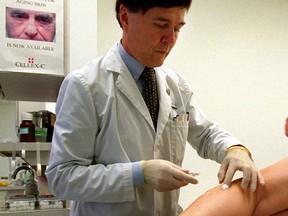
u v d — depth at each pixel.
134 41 1.05
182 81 1.34
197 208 0.87
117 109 1.09
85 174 1.00
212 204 0.87
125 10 1.03
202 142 1.31
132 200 0.99
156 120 1.17
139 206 1.07
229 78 2.96
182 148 1.22
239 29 3.01
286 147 3.04
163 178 0.94
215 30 2.96
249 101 2.99
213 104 2.91
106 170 1.00
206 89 2.91
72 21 1.68
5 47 1.46
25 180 1.99
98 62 1.16
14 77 1.55
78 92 1.07
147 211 1.09
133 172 0.98
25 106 2.28
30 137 1.66
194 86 2.89
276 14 3.08
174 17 0.97
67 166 1.03
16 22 1.48
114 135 1.07
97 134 1.09
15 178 2.12
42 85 1.71
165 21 0.97
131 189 0.97
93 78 1.10
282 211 0.95
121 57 1.16
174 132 1.20
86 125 1.05
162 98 1.19
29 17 1.50
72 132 1.04
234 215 0.87
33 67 1.49
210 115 2.90
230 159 1.03
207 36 2.94
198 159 2.85
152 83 1.20
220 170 1.03
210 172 2.87
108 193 0.98
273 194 0.94
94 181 0.99
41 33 1.52
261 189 0.95
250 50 3.02
